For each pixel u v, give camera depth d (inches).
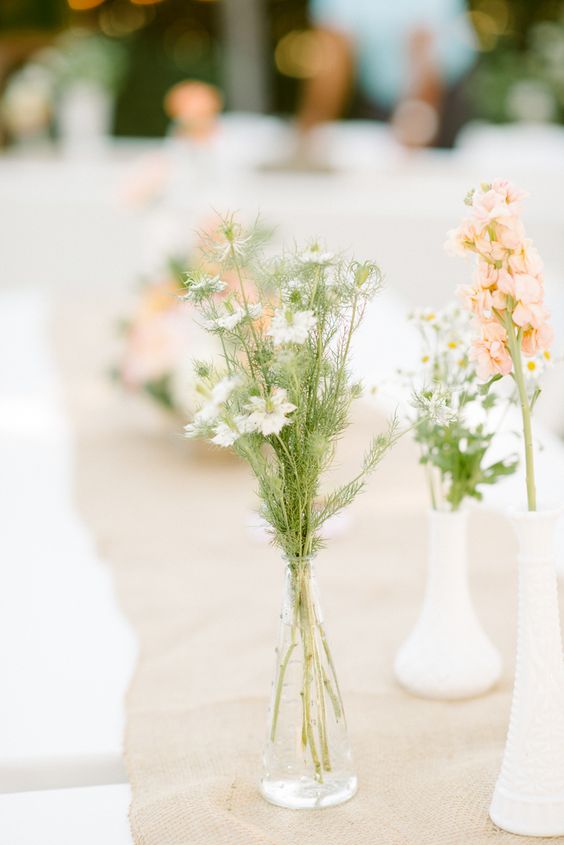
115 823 47.8
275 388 44.1
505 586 71.1
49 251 234.5
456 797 48.2
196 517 85.0
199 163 157.2
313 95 218.7
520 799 45.4
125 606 69.4
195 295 45.0
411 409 103.8
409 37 219.0
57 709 57.2
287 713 47.7
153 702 57.5
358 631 65.6
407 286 223.5
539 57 295.1
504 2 410.0
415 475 92.5
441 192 221.0
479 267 43.5
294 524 45.7
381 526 82.0
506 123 285.4
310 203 219.3
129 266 234.8
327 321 45.4
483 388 47.4
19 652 63.6
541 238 222.8
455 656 57.2
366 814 47.2
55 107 259.0
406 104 224.4
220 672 60.7
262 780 48.7
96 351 136.5
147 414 111.0
